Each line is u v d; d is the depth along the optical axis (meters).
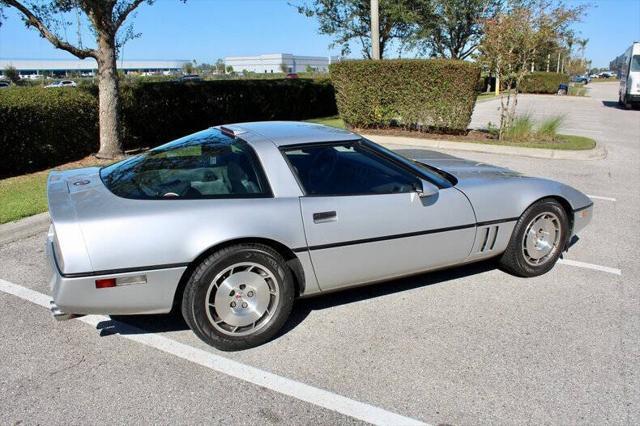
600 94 42.88
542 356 3.11
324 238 3.25
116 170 3.53
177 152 3.52
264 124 3.93
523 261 4.16
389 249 3.50
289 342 3.28
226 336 3.10
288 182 3.25
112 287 2.82
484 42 11.14
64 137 9.07
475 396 2.74
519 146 10.30
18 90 8.45
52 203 3.03
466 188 3.86
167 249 2.88
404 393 2.77
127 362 3.05
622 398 2.73
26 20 8.35
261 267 3.12
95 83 10.12
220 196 3.12
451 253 3.79
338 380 2.88
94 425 2.51
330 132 3.71
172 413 2.60
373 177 3.54
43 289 4.07
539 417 2.58
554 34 10.41
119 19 8.92
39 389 2.79
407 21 17.69
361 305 3.78
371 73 11.90
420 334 3.37
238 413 2.60
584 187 7.45
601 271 4.42
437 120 11.64
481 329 3.43
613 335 3.36
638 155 10.34
